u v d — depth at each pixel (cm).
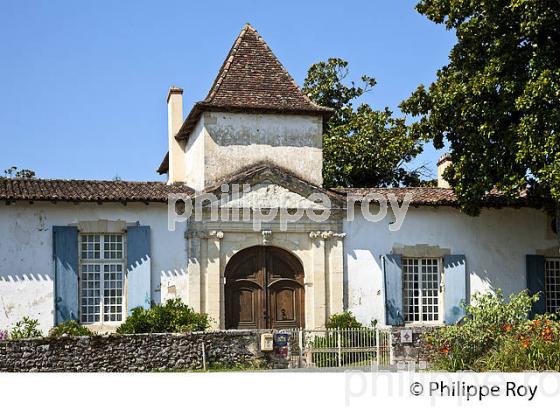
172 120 2950
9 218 2331
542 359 1659
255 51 2778
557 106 2194
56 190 2367
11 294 2311
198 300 2423
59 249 2344
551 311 2683
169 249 2430
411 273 2617
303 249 2528
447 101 2372
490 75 2284
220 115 2597
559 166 2150
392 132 3844
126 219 2406
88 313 2384
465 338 1800
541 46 2242
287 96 2673
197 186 2675
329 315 2514
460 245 2627
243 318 2489
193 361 2064
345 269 2548
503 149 2327
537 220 2678
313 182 2634
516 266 2652
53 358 1944
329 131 3884
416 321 2597
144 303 2378
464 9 2377
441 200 2580
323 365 2175
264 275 2514
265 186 2503
